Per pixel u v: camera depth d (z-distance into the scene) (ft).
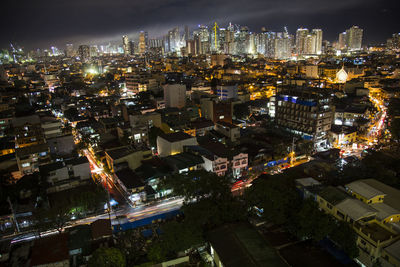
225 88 563.48
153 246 174.81
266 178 244.42
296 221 184.96
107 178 307.78
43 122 405.59
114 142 378.53
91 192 239.30
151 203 253.65
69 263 167.73
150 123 403.34
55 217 206.69
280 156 321.93
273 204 193.57
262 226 204.44
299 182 222.69
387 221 175.73
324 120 365.20
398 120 355.56
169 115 462.60
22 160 303.68
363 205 179.52
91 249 180.14
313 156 311.27
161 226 189.88
